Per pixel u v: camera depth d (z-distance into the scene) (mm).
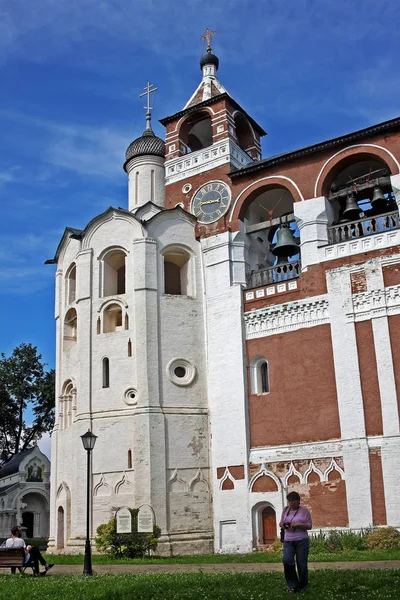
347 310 32031
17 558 22375
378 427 29828
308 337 33094
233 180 38562
